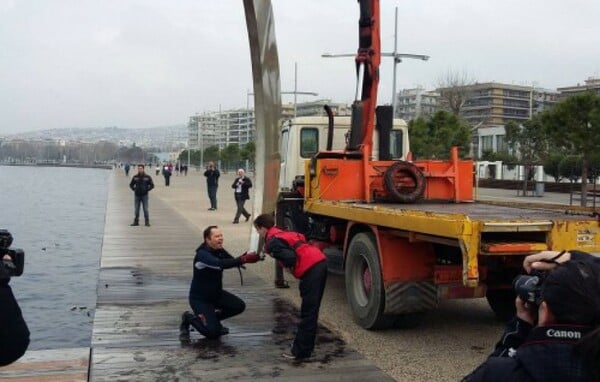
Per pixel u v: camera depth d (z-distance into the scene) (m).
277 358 5.71
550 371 1.71
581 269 1.79
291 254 5.63
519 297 2.04
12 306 2.44
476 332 6.75
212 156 105.00
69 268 14.04
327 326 6.91
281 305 7.88
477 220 5.23
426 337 6.52
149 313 7.42
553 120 25.81
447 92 55.81
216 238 6.39
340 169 8.10
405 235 6.02
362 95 8.71
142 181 17.70
